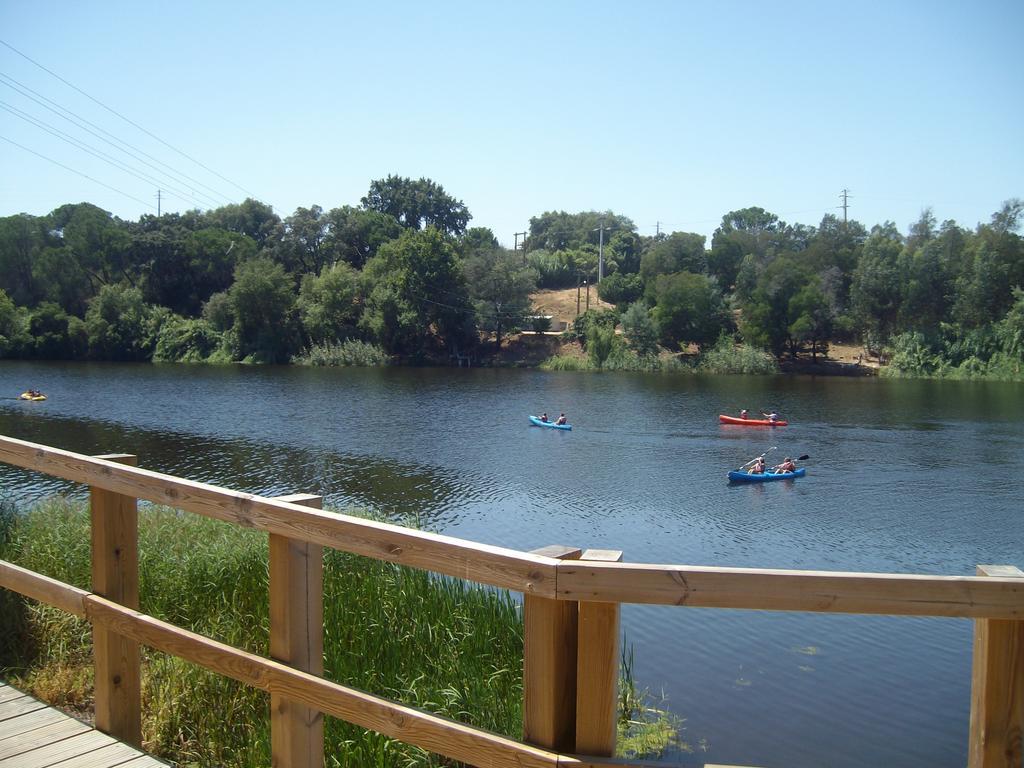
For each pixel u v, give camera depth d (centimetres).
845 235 7469
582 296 9112
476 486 2322
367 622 661
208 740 491
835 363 6638
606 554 236
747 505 2139
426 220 11550
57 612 568
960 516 2025
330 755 487
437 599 755
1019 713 199
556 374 6209
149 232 8025
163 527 895
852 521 1975
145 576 684
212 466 2508
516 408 4134
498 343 7325
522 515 2002
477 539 1786
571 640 238
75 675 517
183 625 639
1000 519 1991
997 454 2897
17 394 4344
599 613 225
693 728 866
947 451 2959
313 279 7350
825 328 6638
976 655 207
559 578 223
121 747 354
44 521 832
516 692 655
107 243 7738
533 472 2541
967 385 5453
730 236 8631
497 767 237
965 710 930
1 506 816
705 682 986
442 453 2842
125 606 358
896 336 6531
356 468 2534
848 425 3619
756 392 4962
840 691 970
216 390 4709
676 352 6944
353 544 265
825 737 859
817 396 4762
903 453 2930
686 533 1866
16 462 403
